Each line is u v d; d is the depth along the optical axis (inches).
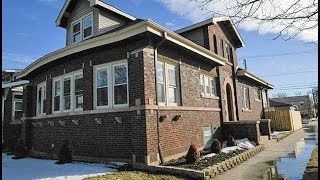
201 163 397.4
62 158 461.1
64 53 493.7
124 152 413.7
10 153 661.3
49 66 577.6
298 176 365.4
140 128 394.3
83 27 569.0
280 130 1043.3
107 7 540.1
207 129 578.6
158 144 407.5
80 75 502.6
